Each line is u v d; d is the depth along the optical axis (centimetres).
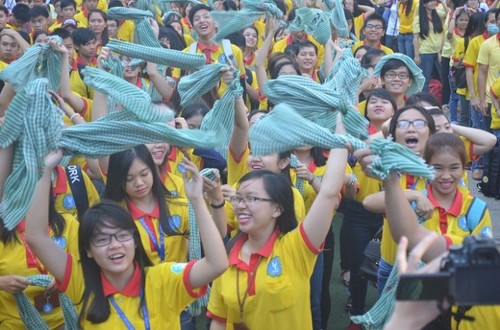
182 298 433
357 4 1709
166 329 436
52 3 1652
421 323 238
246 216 481
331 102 440
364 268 636
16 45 1036
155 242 540
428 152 517
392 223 379
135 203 543
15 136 419
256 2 846
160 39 1082
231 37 1141
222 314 499
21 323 545
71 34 1041
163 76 925
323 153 683
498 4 1566
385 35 1741
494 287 225
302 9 976
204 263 429
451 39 1545
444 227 517
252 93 1014
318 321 657
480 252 226
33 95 412
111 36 1313
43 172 417
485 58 1186
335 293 840
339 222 1056
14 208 415
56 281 441
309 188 668
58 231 528
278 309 477
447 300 230
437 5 1591
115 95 428
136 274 434
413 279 229
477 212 515
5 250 538
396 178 376
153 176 543
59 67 594
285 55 983
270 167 584
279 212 484
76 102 719
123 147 428
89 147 425
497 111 1078
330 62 962
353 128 442
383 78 827
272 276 477
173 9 1484
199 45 1053
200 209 432
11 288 521
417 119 580
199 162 704
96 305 427
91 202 592
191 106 701
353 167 692
